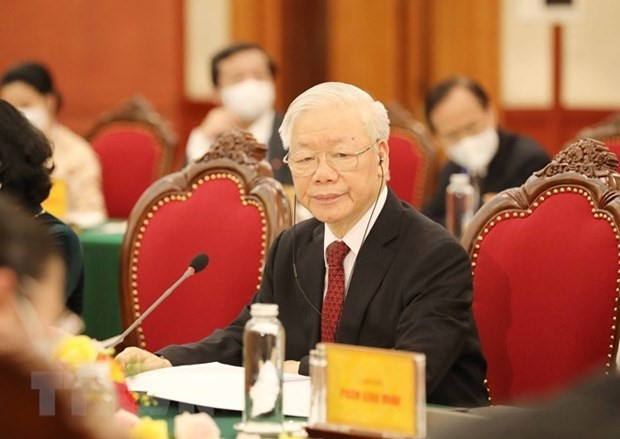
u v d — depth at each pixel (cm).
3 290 180
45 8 1164
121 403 287
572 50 1152
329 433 267
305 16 1205
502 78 1159
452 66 1162
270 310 295
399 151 888
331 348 269
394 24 1173
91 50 1169
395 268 384
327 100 381
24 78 812
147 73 1167
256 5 1164
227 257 466
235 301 462
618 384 157
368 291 385
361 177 380
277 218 461
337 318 391
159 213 487
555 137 1159
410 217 393
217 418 321
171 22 1160
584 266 395
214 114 784
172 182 489
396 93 1178
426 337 367
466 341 381
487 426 160
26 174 425
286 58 1189
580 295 394
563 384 377
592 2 1145
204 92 1177
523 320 405
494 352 409
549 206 410
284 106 1188
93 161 845
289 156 386
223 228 470
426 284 378
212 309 466
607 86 1150
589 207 401
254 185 472
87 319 650
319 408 270
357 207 382
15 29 1169
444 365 366
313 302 397
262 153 484
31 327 181
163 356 397
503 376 407
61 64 1169
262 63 780
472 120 762
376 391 263
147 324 480
